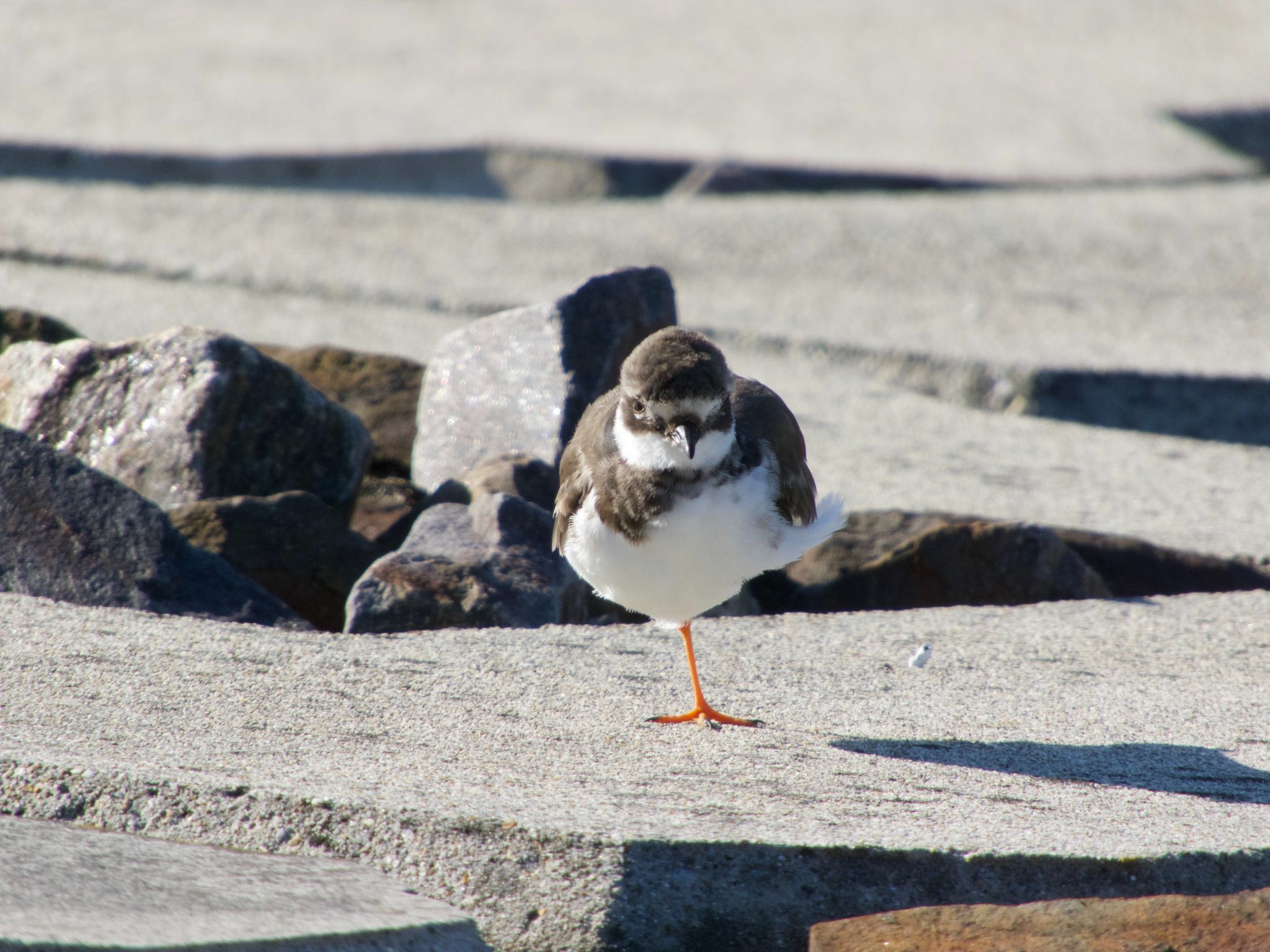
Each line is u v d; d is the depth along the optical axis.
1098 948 5.51
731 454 7.98
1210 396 17.17
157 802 6.35
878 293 21.02
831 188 27.47
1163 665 9.18
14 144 26.80
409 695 8.05
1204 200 26.70
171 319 17.75
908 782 6.96
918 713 8.16
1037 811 6.58
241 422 11.33
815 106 32.97
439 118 30.80
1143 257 23.16
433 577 9.82
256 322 18.05
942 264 22.58
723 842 5.97
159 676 8.00
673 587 8.00
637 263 22.27
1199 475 14.59
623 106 32.44
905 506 12.93
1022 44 39.84
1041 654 9.39
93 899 5.25
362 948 5.27
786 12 43.59
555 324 12.28
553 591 10.07
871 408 16.55
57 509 9.85
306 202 25.22
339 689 8.05
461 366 12.73
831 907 5.93
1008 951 5.52
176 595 9.60
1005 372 17.38
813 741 7.61
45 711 7.32
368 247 22.50
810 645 9.48
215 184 27.05
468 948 5.57
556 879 5.91
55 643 8.41
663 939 5.84
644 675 8.73
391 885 5.86
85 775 6.43
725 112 32.19
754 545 7.98
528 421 12.21
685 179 27.73
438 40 39.25
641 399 7.77
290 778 6.53
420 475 12.80
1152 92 34.78
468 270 21.38
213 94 32.12
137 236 22.14
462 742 7.30
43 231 21.91
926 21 42.53
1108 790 6.93
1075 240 23.98
